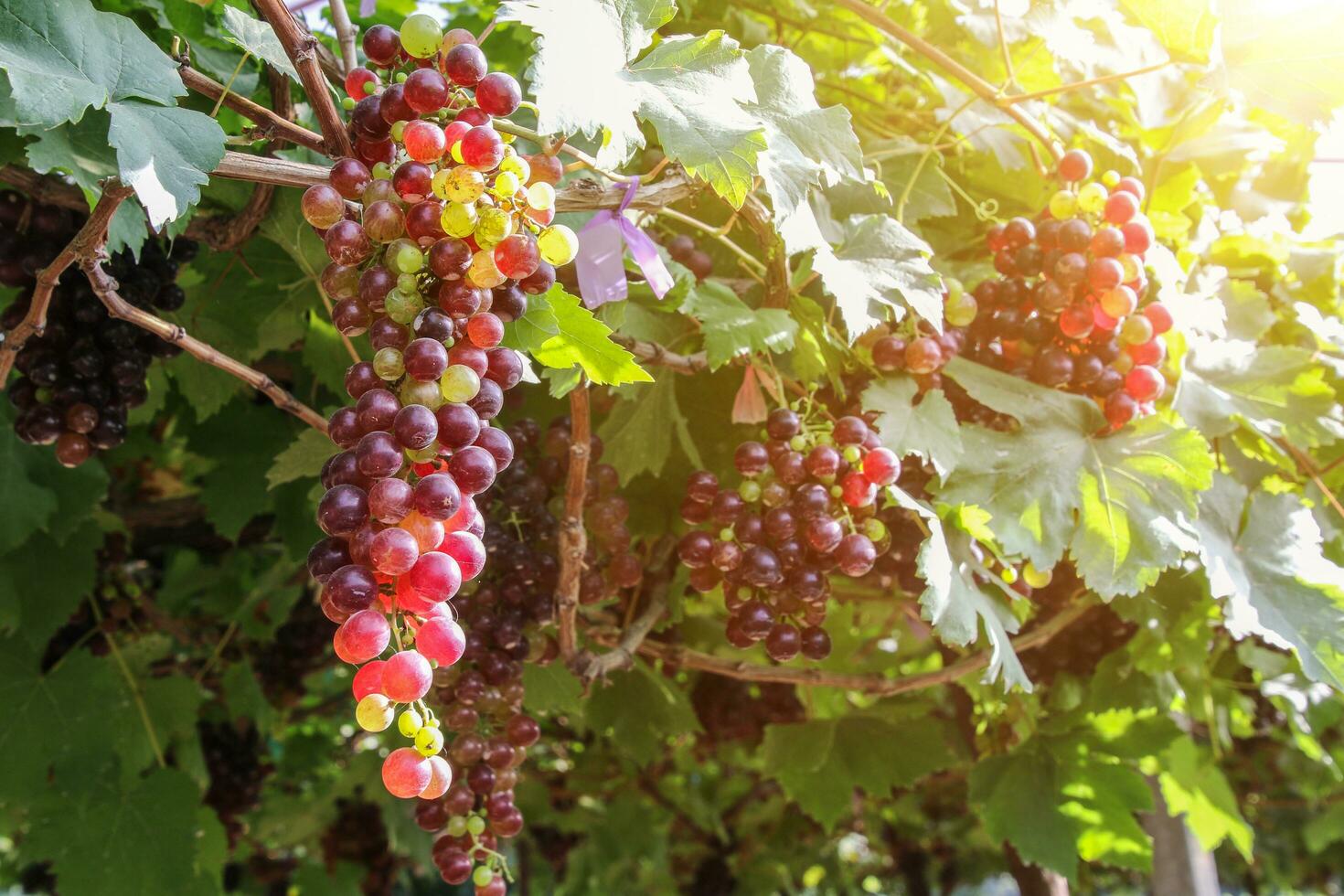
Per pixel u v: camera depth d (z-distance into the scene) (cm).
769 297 108
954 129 120
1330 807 269
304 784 276
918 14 130
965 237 126
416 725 69
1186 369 117
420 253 75
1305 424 117
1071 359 109
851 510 103
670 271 104
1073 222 106
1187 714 168
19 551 140
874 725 158
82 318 98
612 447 117
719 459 120
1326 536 121
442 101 77
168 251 105
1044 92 110
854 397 110
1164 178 126
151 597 186
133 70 83
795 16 126
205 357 94
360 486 72
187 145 81
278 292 129
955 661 149
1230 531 112
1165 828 198
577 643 121
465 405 74
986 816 137
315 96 82
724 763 245
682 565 130
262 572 192
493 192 76
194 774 174
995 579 106
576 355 86
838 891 420
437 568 70
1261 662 138
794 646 102
